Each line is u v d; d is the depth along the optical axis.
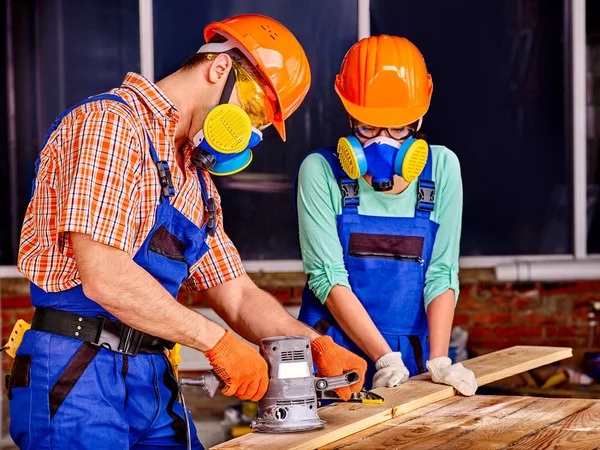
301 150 4.82
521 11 4.88
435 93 4.87
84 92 4.71
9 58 4.68
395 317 2.66
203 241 2.01
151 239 1.89
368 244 2.65
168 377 1.98
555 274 4.91
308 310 2.72
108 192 1.75
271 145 4.81
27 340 1.90
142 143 1.85
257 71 1.99
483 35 4.87
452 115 4.89
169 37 4.70
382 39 2.62
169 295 1.80
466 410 2.06
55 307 1.87
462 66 4.87
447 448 1.72
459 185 2.69
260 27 2.05
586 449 1.68
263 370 1.81
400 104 2.53
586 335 5.17
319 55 4.77
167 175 1.88
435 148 2.71
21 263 1.89
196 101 1.97
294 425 1.81
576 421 1.92
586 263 4.93
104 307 1.76
